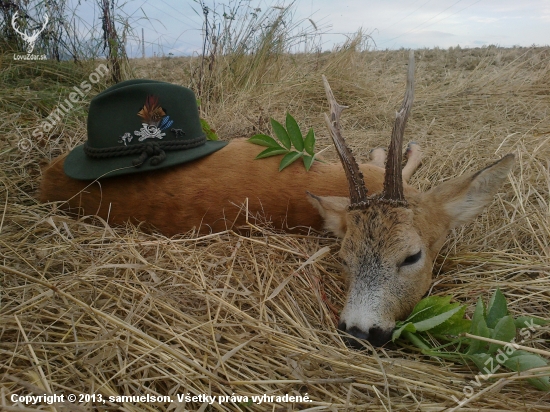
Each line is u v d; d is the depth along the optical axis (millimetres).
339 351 510
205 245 675
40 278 571
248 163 703
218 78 1317
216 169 692
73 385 439
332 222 642
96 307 527
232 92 1298
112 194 693
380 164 922
